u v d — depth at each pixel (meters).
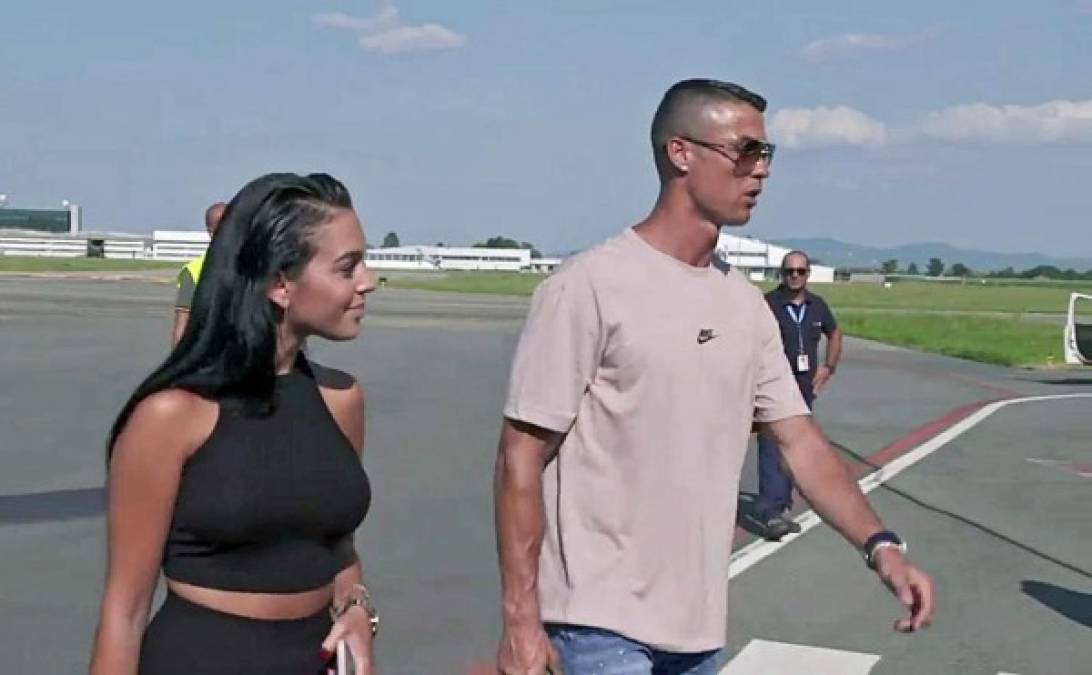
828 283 146.50
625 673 3.36
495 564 8.45
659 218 3.51
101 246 123.50
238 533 2.58
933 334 43.81
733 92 3.46
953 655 6.80
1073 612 7.73
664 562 3.40
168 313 37.78
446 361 24.92
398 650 6.54
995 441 16.19
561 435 3.42
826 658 6.71
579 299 3.38
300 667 2.65
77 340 27.12
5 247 122.44
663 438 3.38
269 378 2.63
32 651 6.30
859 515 3.59
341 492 2.70
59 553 8.34
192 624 2.59
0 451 12.50
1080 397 22.64
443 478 11.76
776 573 8.55
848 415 18.94
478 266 147.00
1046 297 102.75
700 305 3.44
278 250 2.62
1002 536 10.04
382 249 147.12
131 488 2.56
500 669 3.41
